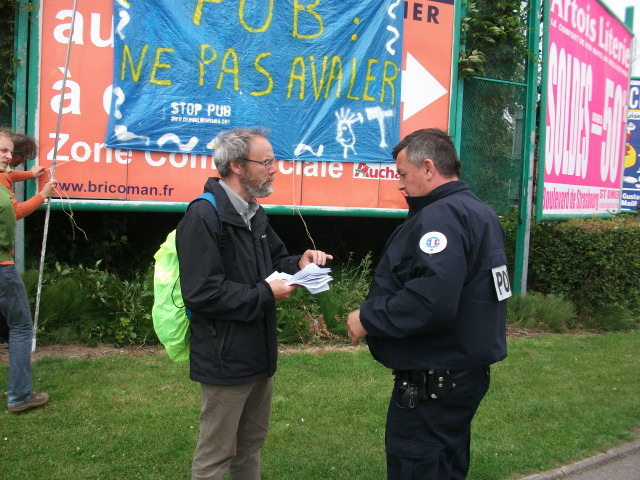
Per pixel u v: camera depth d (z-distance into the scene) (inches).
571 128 326.6
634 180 538.6
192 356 103.9
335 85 250.8
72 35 202.2
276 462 138.0
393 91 261.1
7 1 204.1
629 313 307.7
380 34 255.9
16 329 152.9
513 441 156.1
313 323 230.7
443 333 94.7
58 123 189.0
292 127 245.9
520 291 295.0
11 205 144.3
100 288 221.3
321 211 252.8
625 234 309.4
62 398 163.6
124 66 218.8
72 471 127.5
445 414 96.4
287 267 117.6
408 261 94.4
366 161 258.5
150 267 240.1
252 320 100.0
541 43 300.0
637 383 205.8
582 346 252.7
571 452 152.1
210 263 96.7
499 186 305.6
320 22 246.1
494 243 96.0
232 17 233.1
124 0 217.3
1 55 209.2
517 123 305.3
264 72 239.6
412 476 96.6
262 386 111.8
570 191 332.5
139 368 189.5
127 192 223.6
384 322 91.9
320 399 174.6
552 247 308.0
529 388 195.5
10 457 131.4
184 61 227.1
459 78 278.4
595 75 350.9
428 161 98.1
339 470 136.0
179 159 230.2
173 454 137.3
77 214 270.4
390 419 101.0
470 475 138.4
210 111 232.4
